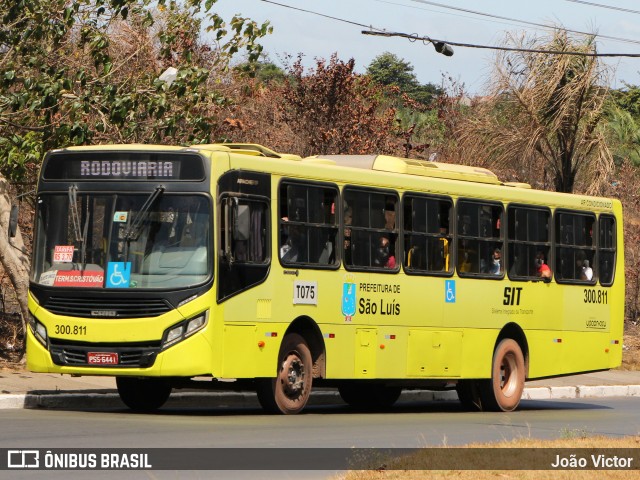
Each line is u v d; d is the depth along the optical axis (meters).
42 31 37.19
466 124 54.19
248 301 30.22
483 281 37.72
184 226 29.47
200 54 47.19
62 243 30.19
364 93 53.72
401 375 34.91
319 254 32.53
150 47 44.31
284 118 52.06
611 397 47.81
